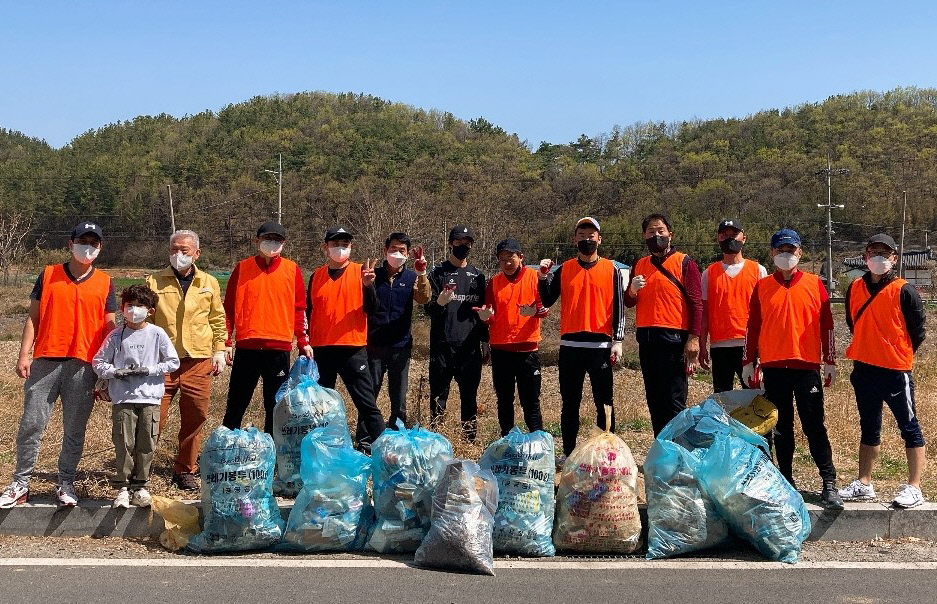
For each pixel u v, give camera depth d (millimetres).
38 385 5426
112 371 5363
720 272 6410
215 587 4410
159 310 5938
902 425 5543
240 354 6145
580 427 8008
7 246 36125
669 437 5395
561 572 4715
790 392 5738
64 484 5430
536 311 6480
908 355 5551
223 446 5070
